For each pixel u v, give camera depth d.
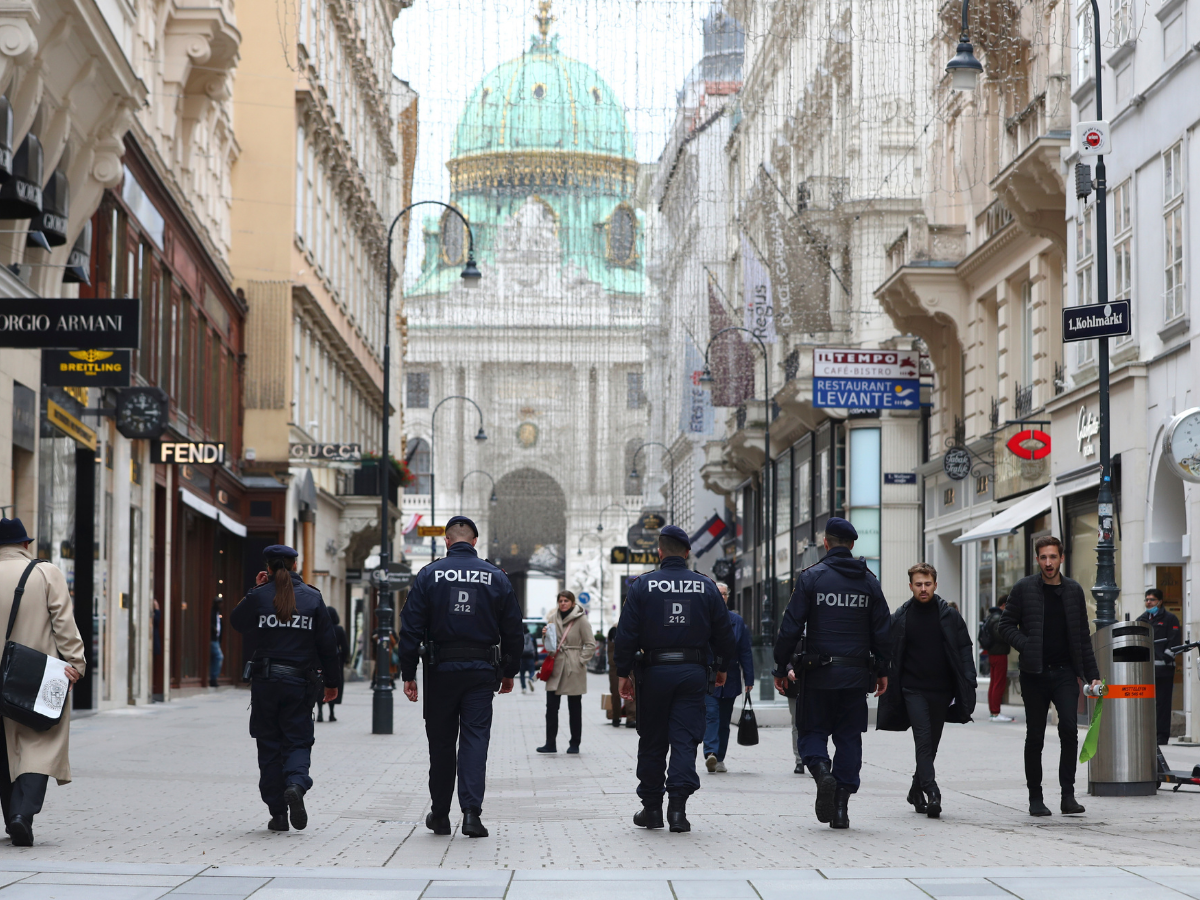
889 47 77.81
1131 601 49.09
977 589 74.38
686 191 128.62
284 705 24.33
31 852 21.14
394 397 161.50
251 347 95.25
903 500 87.94
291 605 24.17
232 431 92.50
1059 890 17.62
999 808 28.02
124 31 50.62
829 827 24.97
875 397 73.88
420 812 28.09
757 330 91.75
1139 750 29.59
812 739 24.97
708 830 24.80
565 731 55.94
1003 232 66.69
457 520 24.48
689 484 162.75
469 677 23.64
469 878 18.86
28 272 49.72
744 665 37.91
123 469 63.19
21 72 41.75
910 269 74.50
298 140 97.19
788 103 92.44
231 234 94.88
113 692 62.62
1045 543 26.66
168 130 71.75
